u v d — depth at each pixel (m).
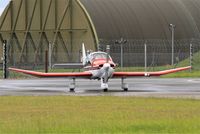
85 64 138.75
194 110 81.25
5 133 61.03
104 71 129.38
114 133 60.44
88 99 101.25
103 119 71.94
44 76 132.88
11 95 114.25
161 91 127.94
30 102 96.00
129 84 160.12
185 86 148.62
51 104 92.38
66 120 71.25
